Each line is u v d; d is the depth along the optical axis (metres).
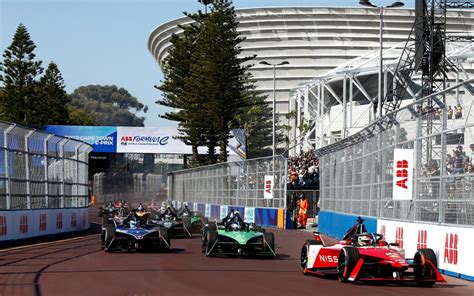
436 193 18.81
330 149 34.97
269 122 101.31
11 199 26.36
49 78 85.81
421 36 41.47
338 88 84.56
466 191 16.98
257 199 45.53
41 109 78.75
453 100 19.77
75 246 25.20
